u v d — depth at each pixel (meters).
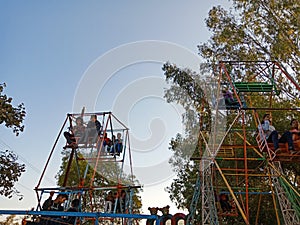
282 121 12.56
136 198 13.13
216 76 8.32
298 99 12.70
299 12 12.98
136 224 8.42
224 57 14.64
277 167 8.52
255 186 12.20
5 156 11.98
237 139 12.27
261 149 7.67
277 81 12.72
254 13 14.16
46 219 6.14
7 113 11.20
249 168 12.09
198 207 12.96
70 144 7.77
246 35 14.48
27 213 5.86
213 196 8.99
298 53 13.04
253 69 11.91
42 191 7.58
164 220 6.53
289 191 8.57
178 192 14.79
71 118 7.50
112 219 8.20
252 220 12.29
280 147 6.98
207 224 8.80
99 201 11.11
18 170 11.98
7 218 12.44
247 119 12.41
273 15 13.72
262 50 14.33
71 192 7.61
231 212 9.48
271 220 12.04
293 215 8.05
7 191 11.62
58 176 16.27
